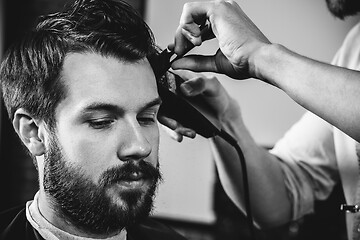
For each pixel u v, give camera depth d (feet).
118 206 3.52
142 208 3.59
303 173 5.06
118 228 3.70
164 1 11.00
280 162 5.08
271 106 10.62
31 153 4.07
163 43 11.07
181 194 10.96
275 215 4.98
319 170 4.98
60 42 3.63
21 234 4.04
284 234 8.85
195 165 10.60
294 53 3.51
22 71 3.79
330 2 4.44
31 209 4.11
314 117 4.99
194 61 3.96
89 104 3.47
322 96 3.32
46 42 3.69
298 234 8.71
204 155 10.57
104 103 3.48
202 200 10.80
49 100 3.62
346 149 4.51
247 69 3.68
